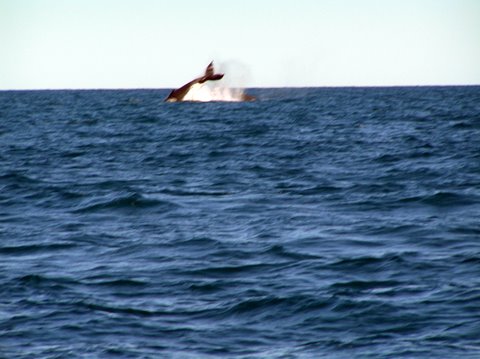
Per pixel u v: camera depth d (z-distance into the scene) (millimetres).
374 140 130625
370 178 83375
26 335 34688
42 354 32438
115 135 150500
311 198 69938
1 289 41844
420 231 54375
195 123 182000
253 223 58812
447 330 34469
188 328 35656
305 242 51812
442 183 77812
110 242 53312
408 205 64875
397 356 31812
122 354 32500
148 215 63406
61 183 82250
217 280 43281
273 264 46469
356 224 57500
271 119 194000
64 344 33594
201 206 66438
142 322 36406
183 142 132000
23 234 56375
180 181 83000
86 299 39844
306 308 37750
